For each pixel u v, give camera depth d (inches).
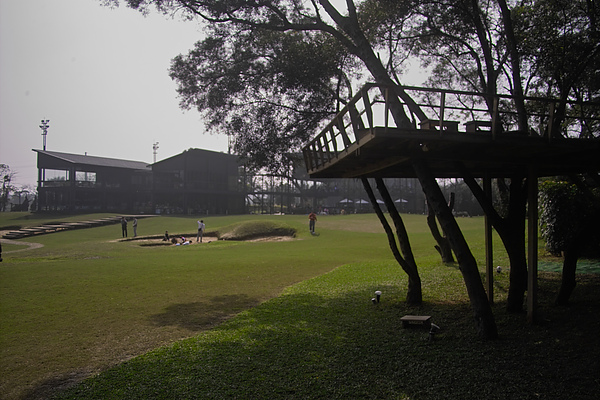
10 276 562.3
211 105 572.7
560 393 185.5
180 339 294.5
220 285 501.7
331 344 271.1
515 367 215.6
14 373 237.5
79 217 1881.2
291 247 975.0
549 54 482.0
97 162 2196.1
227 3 496.4
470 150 262.1
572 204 512.7
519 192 311.1
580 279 395.5
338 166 351.9
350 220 1621.6
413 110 486.6
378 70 462.3
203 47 565.0
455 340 263.4
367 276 527.8
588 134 575.5
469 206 2142.0
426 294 396.8
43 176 2144.4
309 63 548.1
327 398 195.3
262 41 573.0
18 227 1664.6
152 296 439.5
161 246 1113.4
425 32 579.8
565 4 484.4
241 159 610.5
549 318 286.8
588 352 225.3
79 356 263.6
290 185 2463.1
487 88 520.4
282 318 340.5
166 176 2181.3
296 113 574.6
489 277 351.6
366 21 569.6
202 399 198.2
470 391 193.5
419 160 268.1
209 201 2285.9
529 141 241.6
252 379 219.3
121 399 200.2
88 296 438.0
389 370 223.9
